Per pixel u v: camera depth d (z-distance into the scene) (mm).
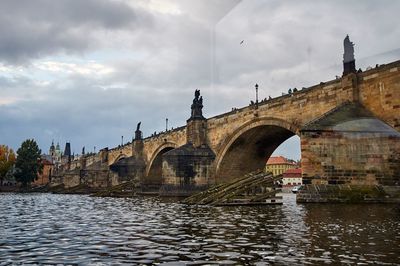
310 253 13250
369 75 40469
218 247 15125
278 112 54688
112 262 12914
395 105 37281
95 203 57312
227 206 40938
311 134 37469
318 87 47344
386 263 11648
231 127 66625
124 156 127625
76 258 13734
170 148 95000
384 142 36562
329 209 29781
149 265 12375
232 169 72188
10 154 172375
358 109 40688
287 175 199375
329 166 37125
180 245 15922
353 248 13961
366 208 30141
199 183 71688
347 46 42312
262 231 19266
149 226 23375
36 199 76438
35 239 18594
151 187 108438
